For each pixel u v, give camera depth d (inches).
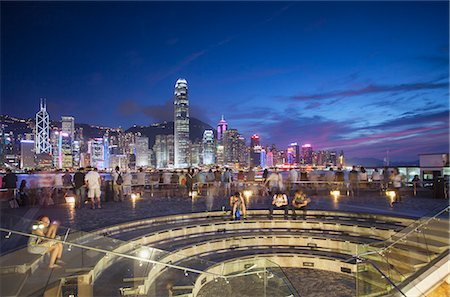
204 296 406.6
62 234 392.2
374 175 1018.7
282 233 652.7
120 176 892.0
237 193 698.8
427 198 908.6
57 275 326.0
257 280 379.9
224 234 636.1
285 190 1015.0
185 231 617.9
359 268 418.0
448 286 439.2
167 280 392.8
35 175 826.8
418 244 449.7
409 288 413.7
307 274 550.9
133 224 602.9
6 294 285.4
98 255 363.9
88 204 832.3
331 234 645.3
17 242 320.2
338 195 973.2
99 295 333.1
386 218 655.8
